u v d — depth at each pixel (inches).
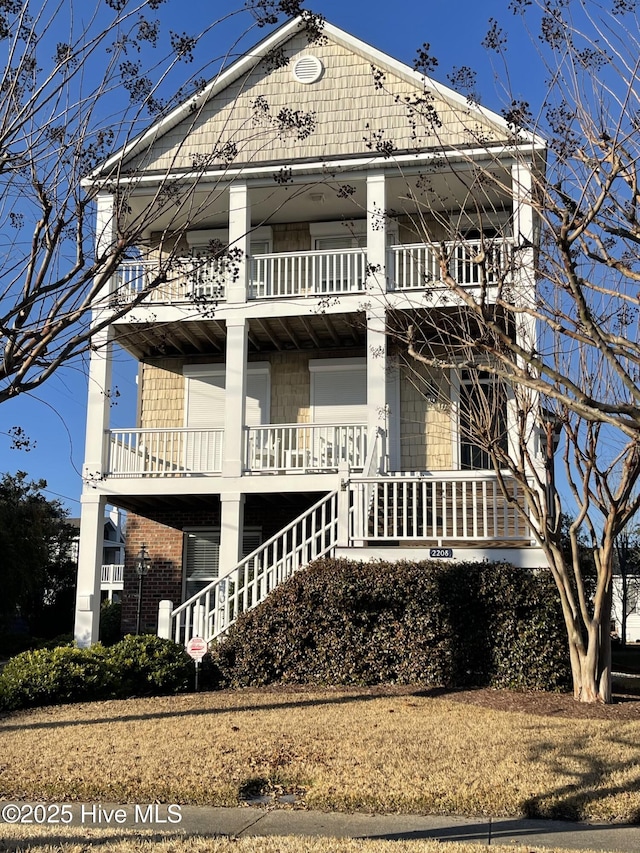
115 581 1411.2
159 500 658.2
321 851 214.7
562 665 451.8
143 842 224.2
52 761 306.8
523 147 411.8
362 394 691.4
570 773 284.4
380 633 472.7
